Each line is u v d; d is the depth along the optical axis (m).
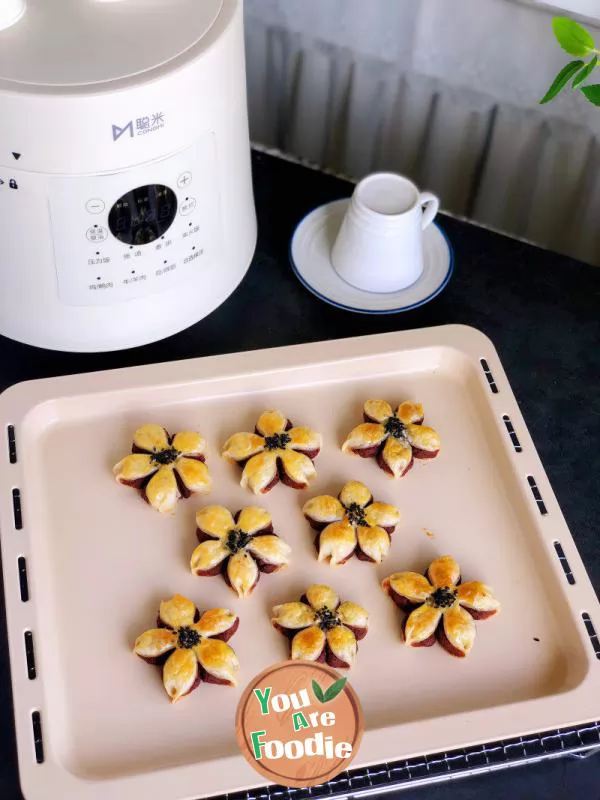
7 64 0.60
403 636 0.67
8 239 0.67
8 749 0.64
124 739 0.63
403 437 0.75
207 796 0.60
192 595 0.69
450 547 0.72
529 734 0.63
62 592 0.68
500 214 1.02
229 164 0.71
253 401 0.78
